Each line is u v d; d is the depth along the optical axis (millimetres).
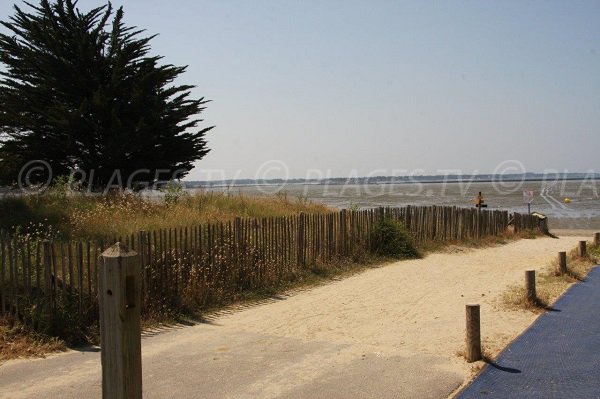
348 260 15508
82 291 8484
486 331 8367
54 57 21016
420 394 5906
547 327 8531
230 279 11484
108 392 3393
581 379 6230
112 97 21172
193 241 11133
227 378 6559
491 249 20953
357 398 5848
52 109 20156
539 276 13383
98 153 21641
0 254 8633
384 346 7859
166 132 22391
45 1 21547
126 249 3428
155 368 6941
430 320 9508
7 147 21016
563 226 35438
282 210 21406
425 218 19953
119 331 3340
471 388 6055
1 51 20922
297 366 6973
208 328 9086
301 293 12133
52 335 8031
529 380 6242
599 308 9789
